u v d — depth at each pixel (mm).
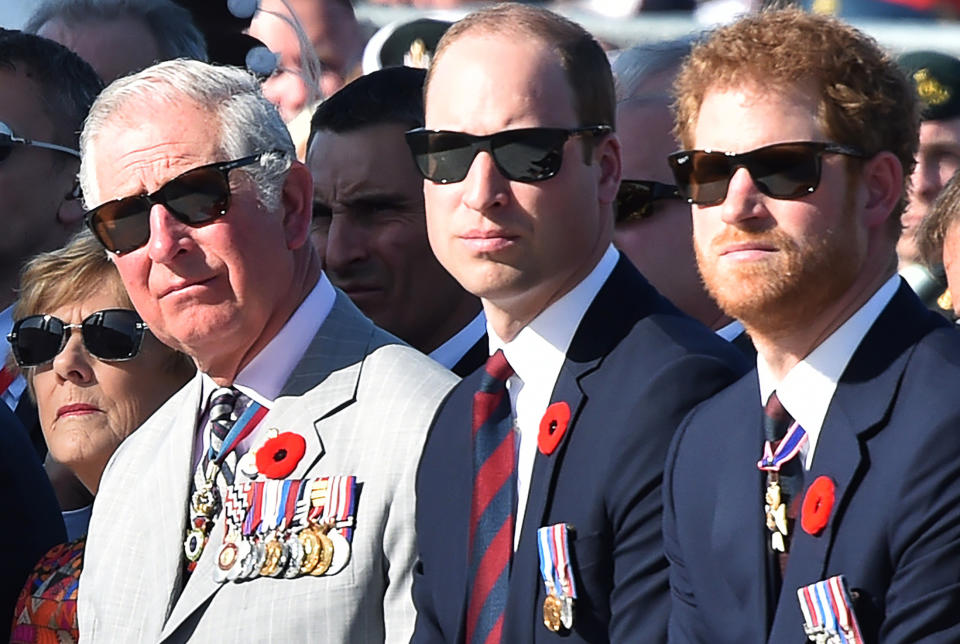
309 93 24609
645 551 13344
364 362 15750
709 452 12992
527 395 14297
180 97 15688
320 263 16984
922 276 18500
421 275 18578
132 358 18141
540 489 13766
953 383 11992
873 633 11781
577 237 14102
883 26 21328
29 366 18312
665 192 17562
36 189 21703
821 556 12023
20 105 21625
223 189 15453
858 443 12117
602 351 14039
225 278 15516
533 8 14469
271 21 24766
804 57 12383
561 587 13406
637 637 13234
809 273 12328
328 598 14734
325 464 15266
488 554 13914
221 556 15250
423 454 14742
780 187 12320
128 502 16266
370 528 14859
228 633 14930
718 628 12633
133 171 15531
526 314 14305
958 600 11578
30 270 18438
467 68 14102
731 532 12617
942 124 19938
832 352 12492
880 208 12562
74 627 16375
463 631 13953
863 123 12383
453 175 14047
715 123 12539
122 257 15719
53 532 17578
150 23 23453
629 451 13469
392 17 26281
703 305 17703
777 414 12734
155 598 15555
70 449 18250
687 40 18891
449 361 18828
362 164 18438
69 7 23453
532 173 13914
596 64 14406
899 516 11773
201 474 15914
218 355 15812
